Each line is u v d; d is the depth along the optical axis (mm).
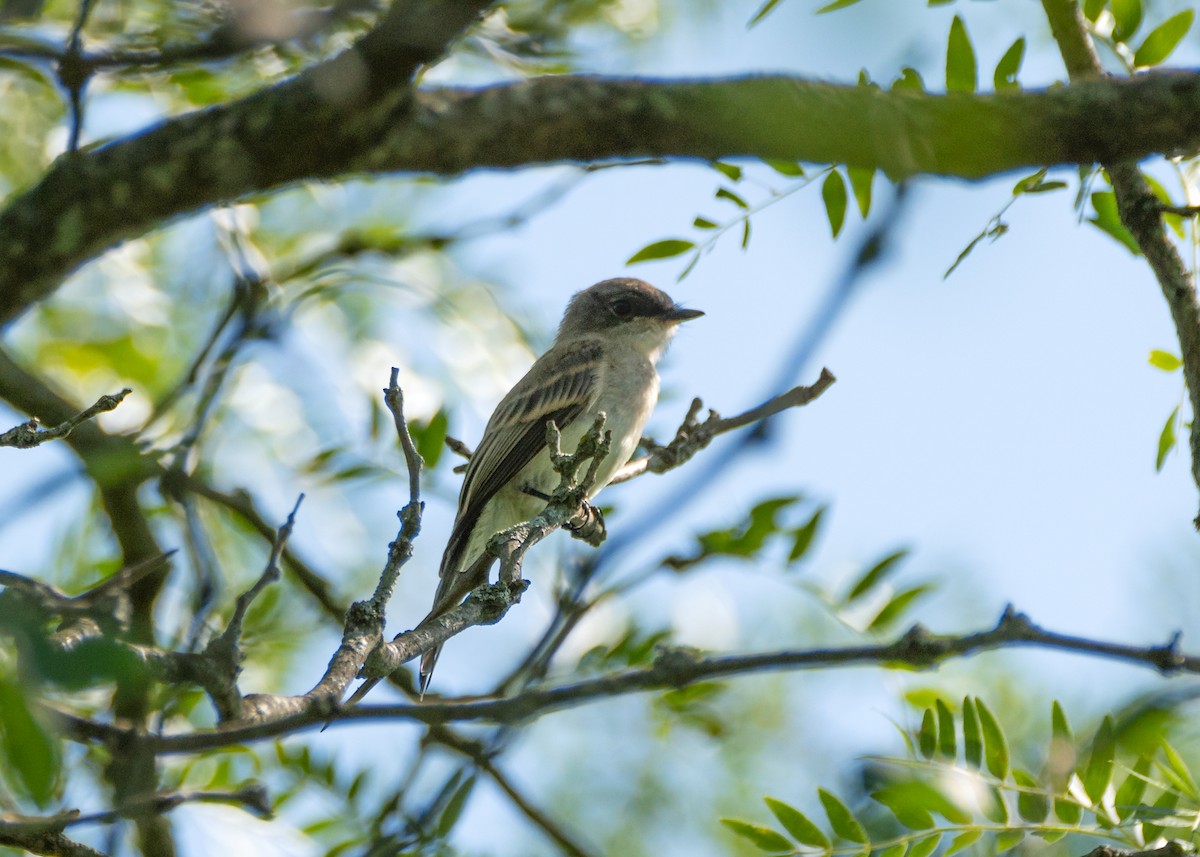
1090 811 8125
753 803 14188
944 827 8078
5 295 7078
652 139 6703
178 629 11523
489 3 6434
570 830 14289
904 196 8141
